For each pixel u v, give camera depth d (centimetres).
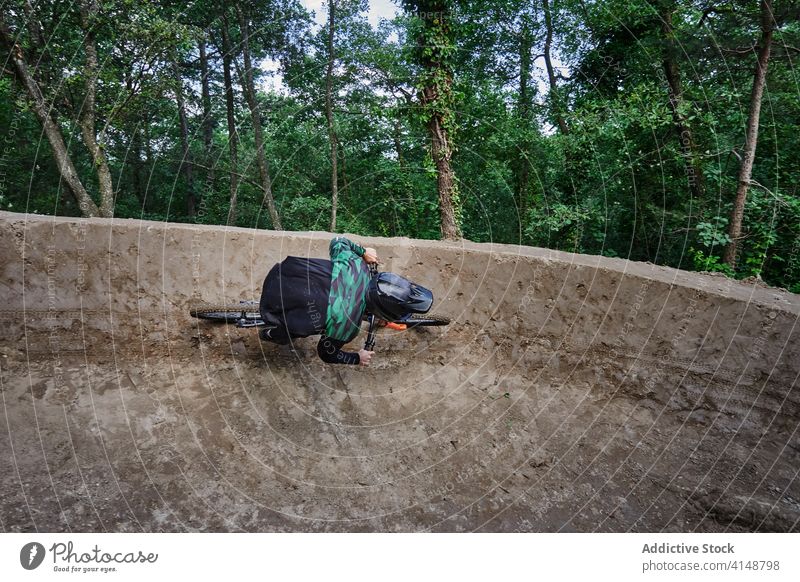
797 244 639
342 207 1245
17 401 284
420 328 405
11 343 324
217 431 291
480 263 407
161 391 316
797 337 274
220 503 240
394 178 1166
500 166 984
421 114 752
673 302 323
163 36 855
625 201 867
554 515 249
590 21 899
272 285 265
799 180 707
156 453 266
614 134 767
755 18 625
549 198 995
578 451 296
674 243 828
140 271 357
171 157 1554
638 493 263
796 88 719
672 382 319
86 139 875
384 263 423
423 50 720
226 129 1692
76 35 893
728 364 299
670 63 766
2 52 803
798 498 247
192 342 360
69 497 228
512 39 1101
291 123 1394
